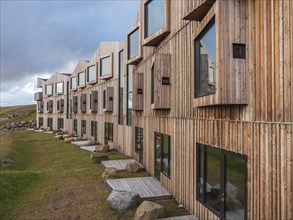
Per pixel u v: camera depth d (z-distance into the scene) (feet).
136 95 44.65
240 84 15.83
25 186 34.53
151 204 23.54
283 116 12.73
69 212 25.79
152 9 35.58
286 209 12.38
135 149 49.55
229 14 15.94
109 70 66.80
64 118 114.11
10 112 216.95
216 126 19.63
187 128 25.39
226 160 18.34
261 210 14.19
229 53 15.84
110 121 67.21
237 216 16.81
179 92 27.58
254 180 14.87
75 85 99.40
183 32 26.35
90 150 63.67
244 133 15.97
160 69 30.25
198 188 22.91
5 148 59.47
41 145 76.79
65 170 43.45
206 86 20.03
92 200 28.55
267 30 13.91
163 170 33.12
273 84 13.44
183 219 22.67
